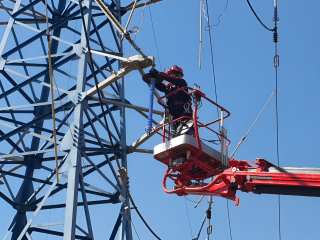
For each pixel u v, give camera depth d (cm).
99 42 2308
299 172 1434
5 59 2244
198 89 1498
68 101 2045
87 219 1839
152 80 1580
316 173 1423
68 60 2167
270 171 1467
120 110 2277
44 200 1881
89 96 2030
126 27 1694
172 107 1586
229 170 1502
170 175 1630
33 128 2311
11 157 2220
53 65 2181
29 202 2055
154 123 2075
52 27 2267
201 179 1617
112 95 2284
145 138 2080
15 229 2008
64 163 1905
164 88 1616
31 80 2177
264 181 1446
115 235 1981
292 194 1442
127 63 1852
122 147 2150
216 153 1564
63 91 2066
